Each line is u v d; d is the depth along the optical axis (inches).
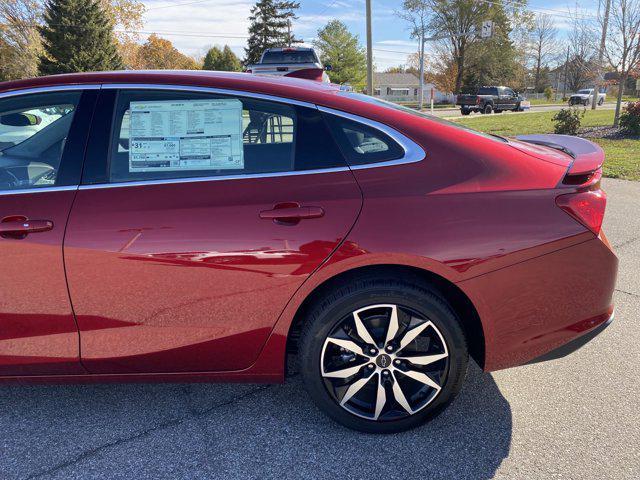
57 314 89.3
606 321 95.2
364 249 85.4
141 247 86.4
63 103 94.1
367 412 93.8
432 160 90.0
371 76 902.4
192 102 93.0
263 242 86.0
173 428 98.0
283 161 90.4
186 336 90.3
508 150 93.3
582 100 1466.5
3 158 94.0
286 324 89.4
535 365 119.7
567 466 86.8
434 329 89.0
